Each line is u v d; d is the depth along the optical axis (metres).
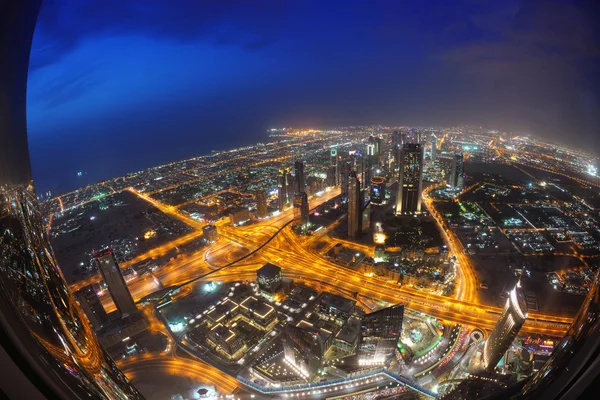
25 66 8.17
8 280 6.87
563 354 8.05
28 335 6.52
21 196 8.71
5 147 7.75
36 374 6.04
